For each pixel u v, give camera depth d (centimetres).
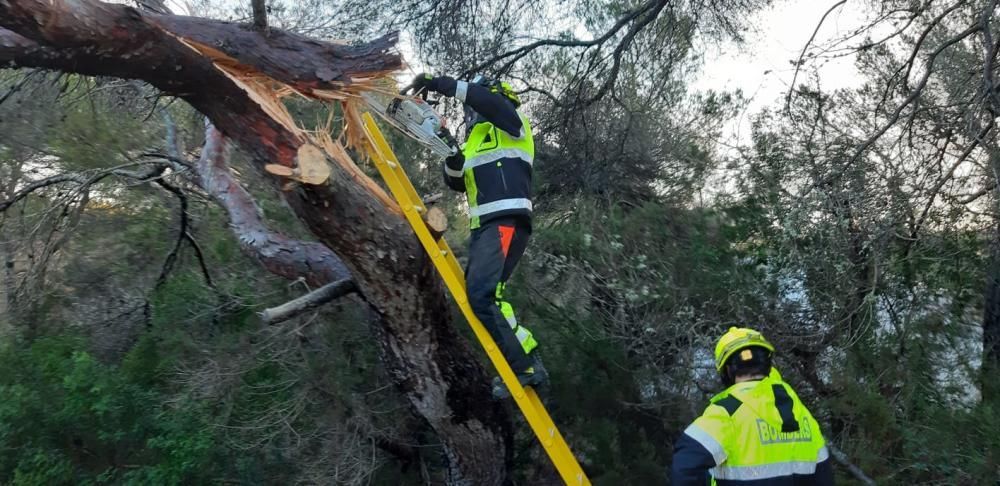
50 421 562
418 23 809
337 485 578
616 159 838
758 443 268
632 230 580
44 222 761
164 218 757
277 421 580
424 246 384
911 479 456
